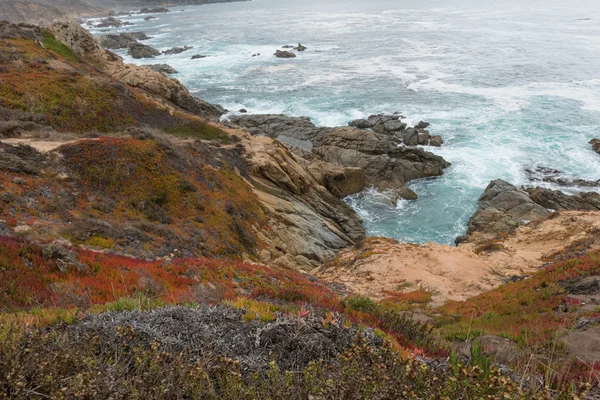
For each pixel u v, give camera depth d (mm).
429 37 109688
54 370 4059
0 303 9555
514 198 36656
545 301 14312
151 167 27172
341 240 35562
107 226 19516
